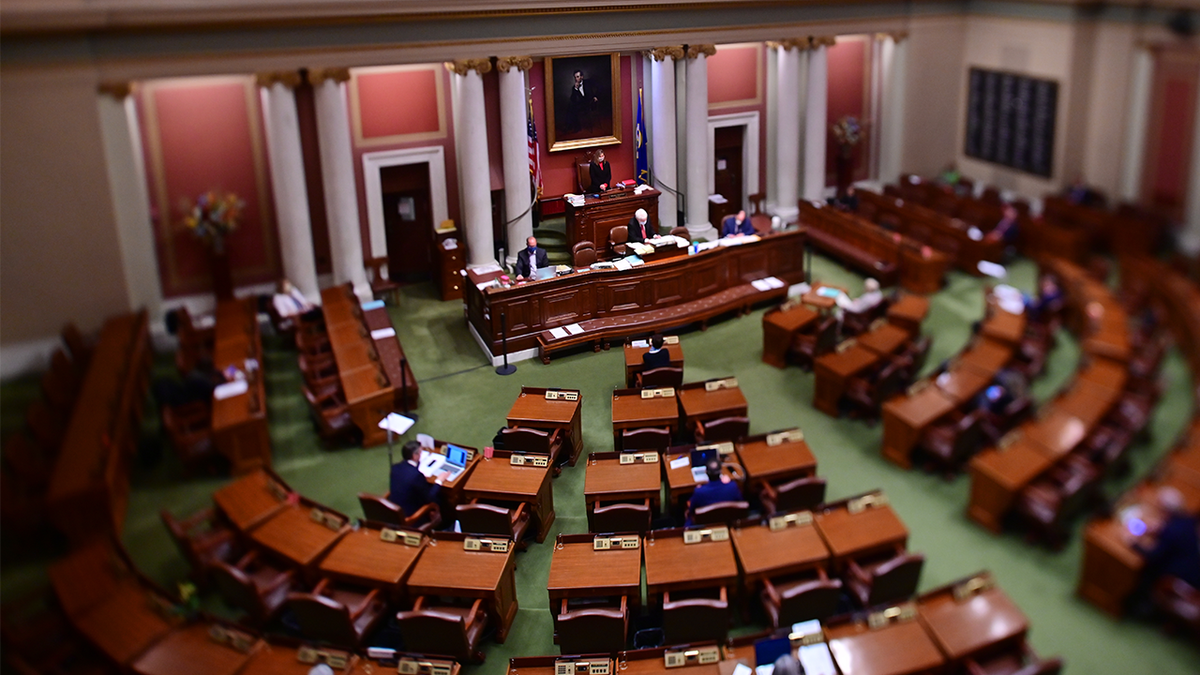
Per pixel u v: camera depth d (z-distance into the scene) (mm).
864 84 20891
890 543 9133
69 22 13023
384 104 16859
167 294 16094
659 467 10508
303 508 9984
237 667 7906
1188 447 10297
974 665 7766
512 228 17531
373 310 15211
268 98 15234
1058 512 9898
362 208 17281
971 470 10508
